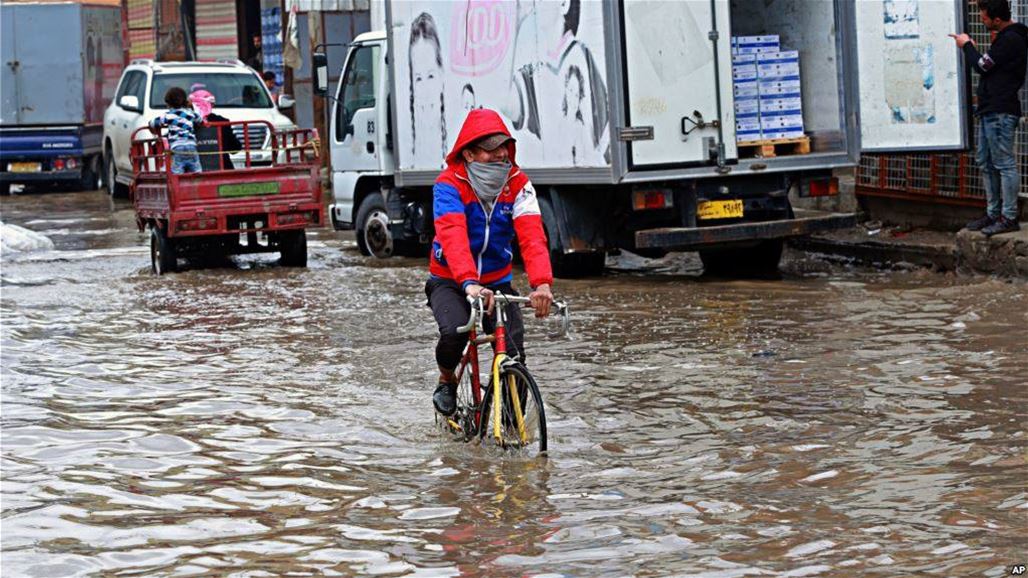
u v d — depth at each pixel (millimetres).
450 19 22109
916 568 7484
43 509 9391
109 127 38500
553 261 20828
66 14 42281
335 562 8086
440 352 10758
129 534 8781
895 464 9727
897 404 11555
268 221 23234
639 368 13648
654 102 19250
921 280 19250
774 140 20312
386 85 24906
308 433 11531
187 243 23719
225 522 9008
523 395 10383
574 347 14961
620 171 19109
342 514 9102
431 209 24016
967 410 11203
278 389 13367
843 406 11594
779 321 16000
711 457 10172
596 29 19094
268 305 19047
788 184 20500
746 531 8320
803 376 12875
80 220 33875
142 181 23953
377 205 25469
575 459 10281
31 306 19391
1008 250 18406
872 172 23484
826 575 7449
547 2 19922
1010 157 18719
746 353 14148
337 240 29078
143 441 11383
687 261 23250
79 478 10234
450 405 11094
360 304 18844
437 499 9352
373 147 25266
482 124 10117
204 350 15664
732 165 19688
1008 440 10203
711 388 12578
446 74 22359
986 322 15164
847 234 22859
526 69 20469
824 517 8531
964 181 21438
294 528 8820
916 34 19953
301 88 41500
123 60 47312
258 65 48438
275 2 45500
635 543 8172
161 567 8102
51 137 42344
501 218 10305
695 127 19500
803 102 20953
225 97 34406
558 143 20047
